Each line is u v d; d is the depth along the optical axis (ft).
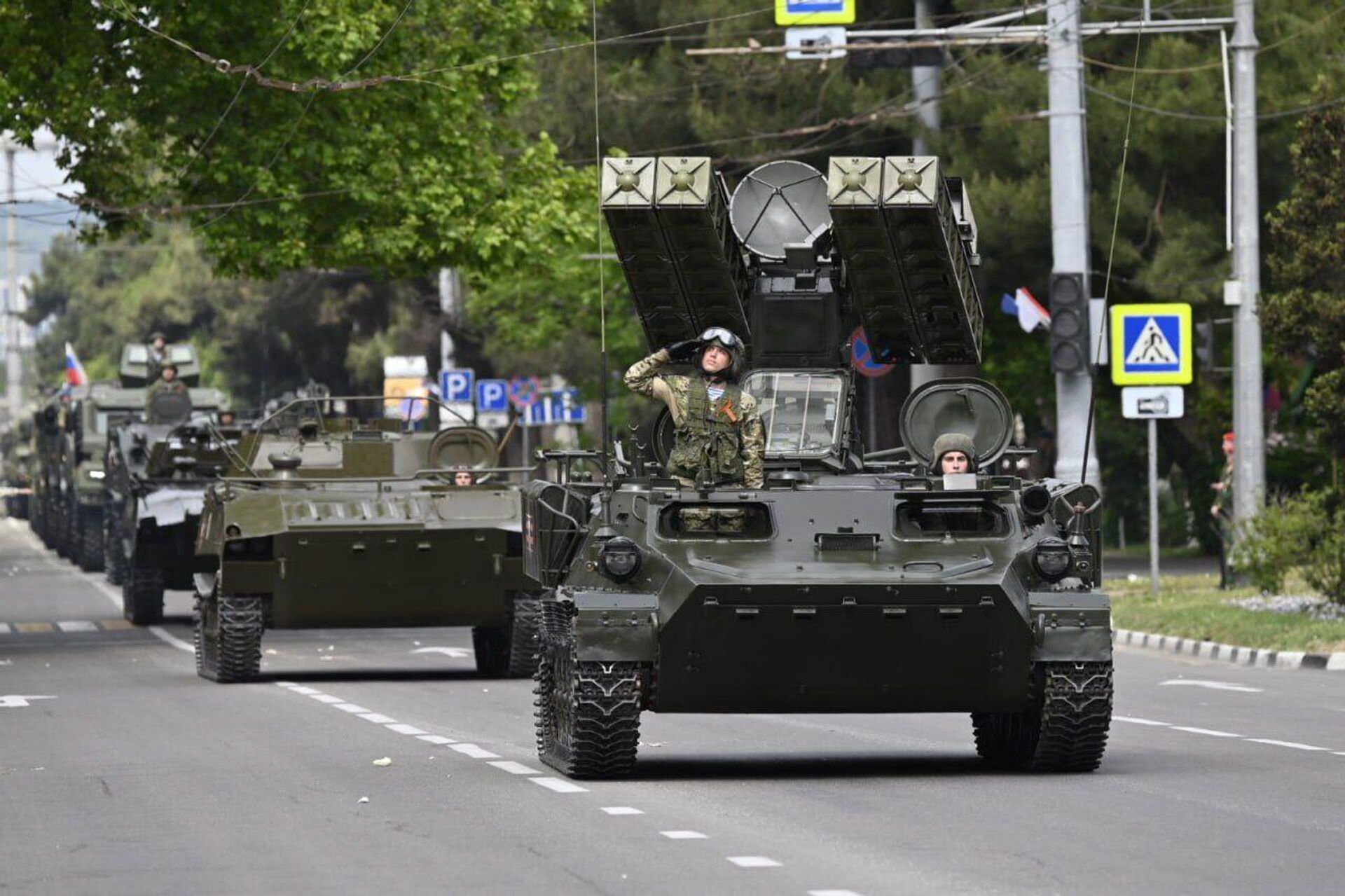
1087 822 122.72
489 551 242.17
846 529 142.51
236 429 344.28
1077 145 319.68
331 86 312.09
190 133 344.49
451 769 153.79
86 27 329.72
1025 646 140.05
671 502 142.92
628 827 122.42
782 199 163.94
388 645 307.78
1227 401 481.05
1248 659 259.60
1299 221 301.02
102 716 202.59
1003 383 504.43
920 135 437.17
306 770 154.81
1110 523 568.00
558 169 383.45
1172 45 424.05
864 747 168.25
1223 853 111.04
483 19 365.40
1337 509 314.35
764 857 110.63
